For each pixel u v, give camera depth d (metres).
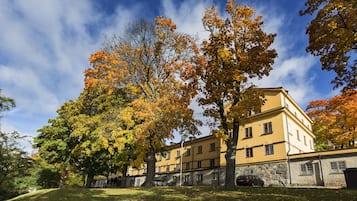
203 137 46.38
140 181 50.41
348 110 33.84
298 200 11.73
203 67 19.45
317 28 14.83
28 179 30.22
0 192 25.11
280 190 15.95
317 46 15.13
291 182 30.05
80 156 29.53
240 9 19.39
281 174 31.17
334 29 14.12
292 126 35.25
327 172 27.86
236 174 36.06
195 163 46.91
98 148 25.66
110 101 29.08
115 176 57.06
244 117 18.67
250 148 35.69
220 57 18.16
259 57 17.88
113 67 26.28
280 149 32.22
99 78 26.92
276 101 34.91
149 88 26.33
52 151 31.67
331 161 27.97
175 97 24.03
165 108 23.16
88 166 31.41
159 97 25.09
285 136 32.38
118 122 25.92
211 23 19.72
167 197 14.14
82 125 27.19
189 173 44.72
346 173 17.23
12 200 19.47
